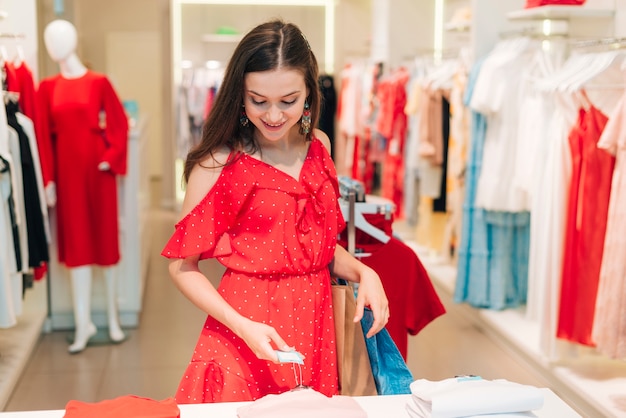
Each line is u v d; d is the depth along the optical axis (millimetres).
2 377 3609
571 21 4527
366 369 1858
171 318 5062
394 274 2713
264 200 1702
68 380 3920
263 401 1521
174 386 3854
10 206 3324
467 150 4957
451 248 6207
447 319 5035
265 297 1722
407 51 7266
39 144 4027
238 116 1708
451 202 5582
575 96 3523
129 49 11367
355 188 2871
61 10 4832
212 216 1706
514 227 4738
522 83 4383
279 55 1588
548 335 3656
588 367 3639
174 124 8969
